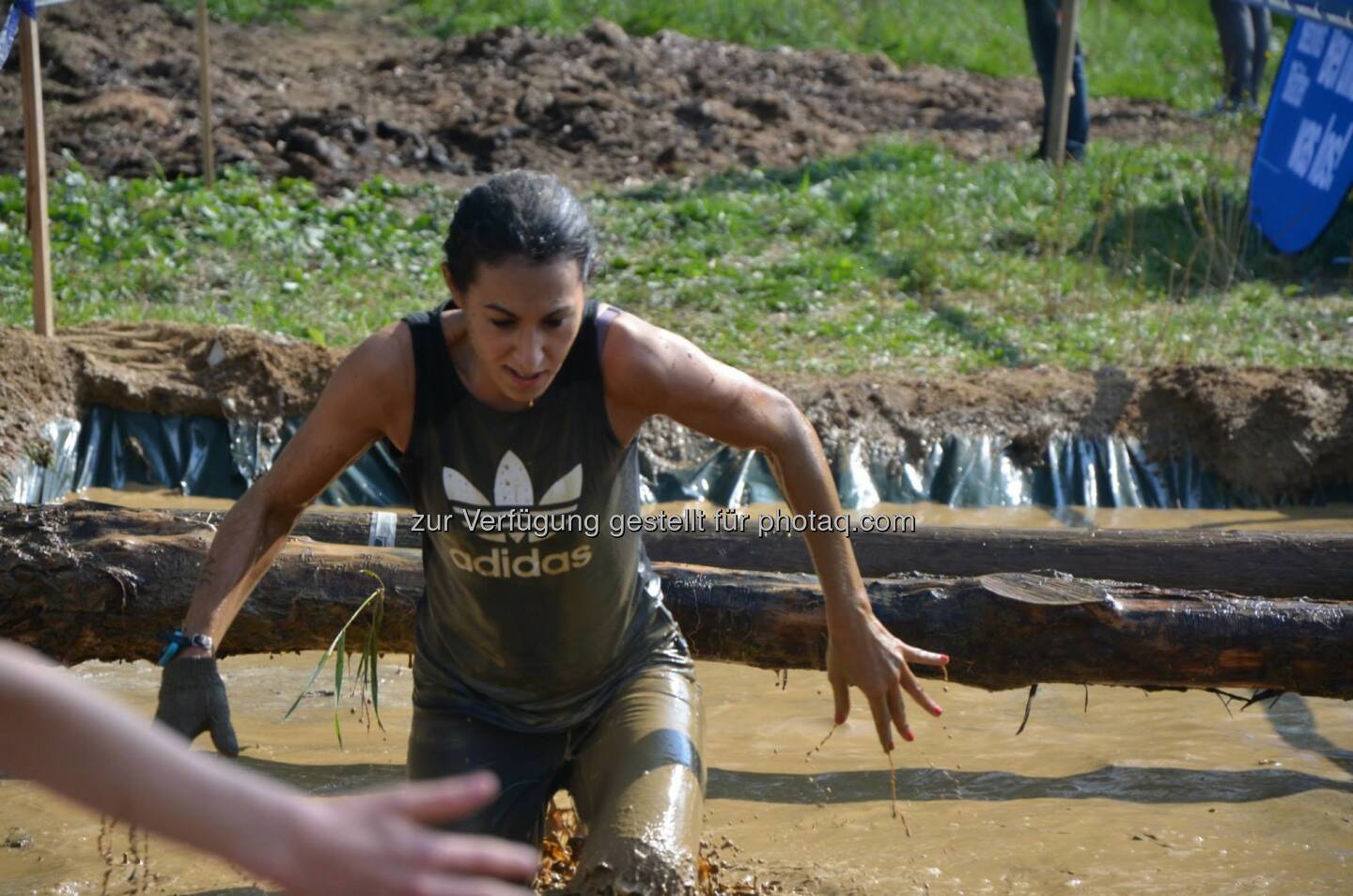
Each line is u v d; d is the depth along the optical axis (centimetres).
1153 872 452
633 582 359
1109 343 1015
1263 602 496
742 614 500
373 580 502
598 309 334
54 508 521
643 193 1320
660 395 335
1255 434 914
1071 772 542
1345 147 1120
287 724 578
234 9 1831
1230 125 1430
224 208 1170
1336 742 577
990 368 974
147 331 925
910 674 362
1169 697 630
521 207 300
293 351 914
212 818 119
